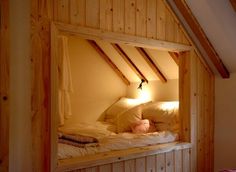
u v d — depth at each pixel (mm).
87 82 4797
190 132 3539
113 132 4129
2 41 2064
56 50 2342
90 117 4840
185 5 3238
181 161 3430
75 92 4629
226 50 3561
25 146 2201
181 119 3611
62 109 3803
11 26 2158
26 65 2225
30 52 2236
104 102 5039
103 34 2668
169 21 3324
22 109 2197
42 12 2295
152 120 4191
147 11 3084
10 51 2146
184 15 3330
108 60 5012
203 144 3773
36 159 2246
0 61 2053
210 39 3535
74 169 2408
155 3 3172
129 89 5301
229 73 3852
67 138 3176
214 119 3986
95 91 4906
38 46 2270
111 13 2758
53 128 2295
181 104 3619
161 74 4578
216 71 3898
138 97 5102
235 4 3012
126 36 2854
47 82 2307
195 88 3646
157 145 3275
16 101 2170
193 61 3619
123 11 2855
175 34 3396
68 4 2453
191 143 3547
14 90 2162
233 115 3803
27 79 2227
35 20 2258
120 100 5027
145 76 4891
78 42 4688
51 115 2287
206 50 3633
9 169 2123
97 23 2650
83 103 4738
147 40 3051
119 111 4750
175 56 4023
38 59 2268
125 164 2816
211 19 3271
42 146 2277
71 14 2471
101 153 2799
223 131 3900
